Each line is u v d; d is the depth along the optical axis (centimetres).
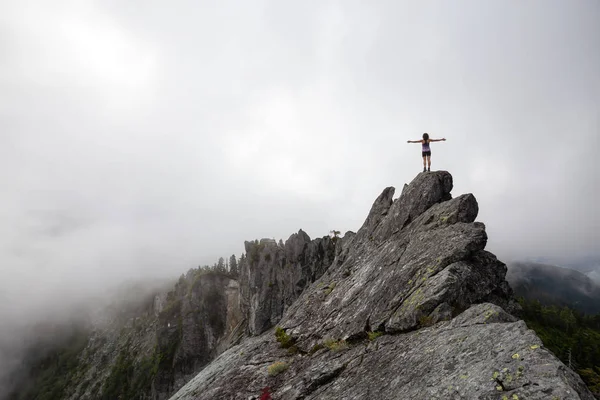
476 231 2006
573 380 895
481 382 1012
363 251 3284
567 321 15138
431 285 1802
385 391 1350
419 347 1485
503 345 1133
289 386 2016
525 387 904
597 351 11044
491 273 1911
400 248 2502
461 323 1479
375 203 3844
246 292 9094
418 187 2955
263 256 8681
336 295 2761
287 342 2611
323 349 2189
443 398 1059
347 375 1736
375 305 2111
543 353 991
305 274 7394
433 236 2252
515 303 1911
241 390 2242
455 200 2436
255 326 7388
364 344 1928
